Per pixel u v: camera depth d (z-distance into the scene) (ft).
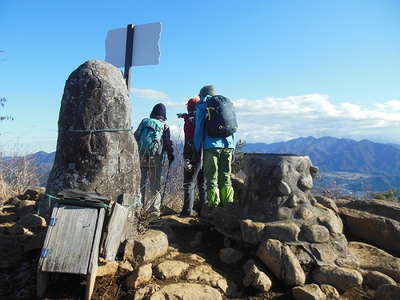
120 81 12.79
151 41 15.07
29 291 9.75
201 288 10.02
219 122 14.35
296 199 12.64
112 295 9.77
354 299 10.39
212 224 13.76
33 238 11.47
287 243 11.62
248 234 11.98
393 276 11.28
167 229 13.38
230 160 14.93
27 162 21.74
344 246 11.96
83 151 11.83
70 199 9.73
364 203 15.49
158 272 10.53
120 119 12.46
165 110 16.19
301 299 10.23
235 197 15.74
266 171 13.03
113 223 9.99
